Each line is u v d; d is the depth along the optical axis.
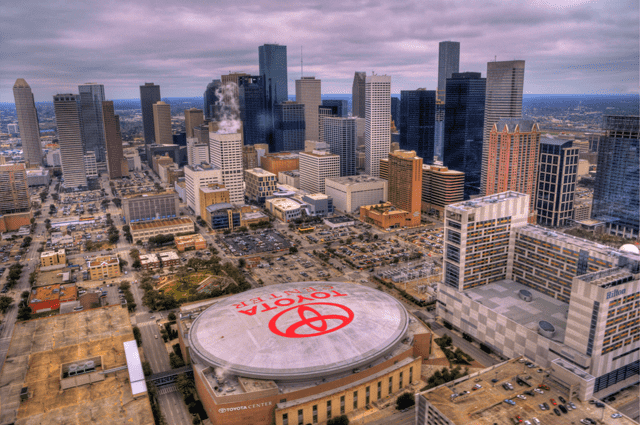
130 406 195.00
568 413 189.88
